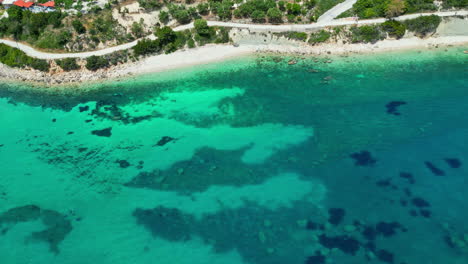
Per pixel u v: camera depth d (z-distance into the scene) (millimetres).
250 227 55312
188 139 73500
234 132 74125
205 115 79750
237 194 60844
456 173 60875
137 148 72438
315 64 94625
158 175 65938
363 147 67500
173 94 88000
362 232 53031
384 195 58281
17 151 73875
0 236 57000
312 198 58906
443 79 84750
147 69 97375
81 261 52562
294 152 67938
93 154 71812
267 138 71750
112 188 64250
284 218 56125
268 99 83188
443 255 49156
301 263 49688
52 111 85000
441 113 73938
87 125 79688
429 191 58281
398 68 90250
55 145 74875
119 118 81062
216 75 93812
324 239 52531
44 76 96312
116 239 55406
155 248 53531
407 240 51438
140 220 58062
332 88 84938
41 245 55281
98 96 89188
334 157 66000
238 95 85562
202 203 59781
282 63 96188
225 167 66250
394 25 97312
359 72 90062
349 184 60719
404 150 66000
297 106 79938
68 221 58938
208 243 53625
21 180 67062
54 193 64188
